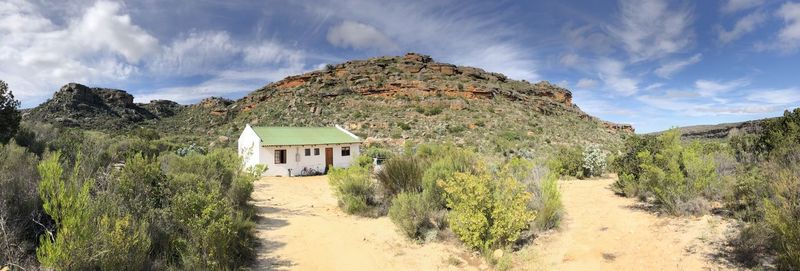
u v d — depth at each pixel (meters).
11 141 13.72
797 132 10.61
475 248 7.95
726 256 6.09
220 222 6.52
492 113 82.56
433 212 9.74
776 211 5.61
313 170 28.00
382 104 87.12
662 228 8.00
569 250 7.34
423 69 119.25
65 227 4.88
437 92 94.62
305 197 15.87
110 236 5.28
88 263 5.01
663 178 9.57
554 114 95.94
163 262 5.95
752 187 7.79
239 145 29.62
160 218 7.26
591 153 19.84
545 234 8.49
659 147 12.88
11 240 5.20
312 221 10.91
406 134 62.28
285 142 27.16
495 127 71.38
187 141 54.47
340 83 102.56
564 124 84.94
